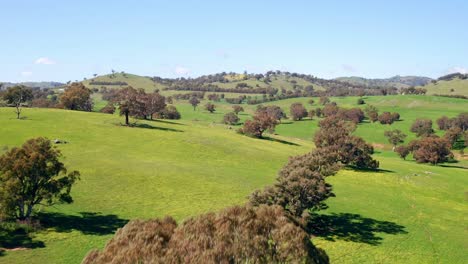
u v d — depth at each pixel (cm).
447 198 8119
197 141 11119
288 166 5925
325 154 6456
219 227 2162
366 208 6806
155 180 7169
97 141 9919
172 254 1956
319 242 5088
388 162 12188
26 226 4459
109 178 6988
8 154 4628
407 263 4594
